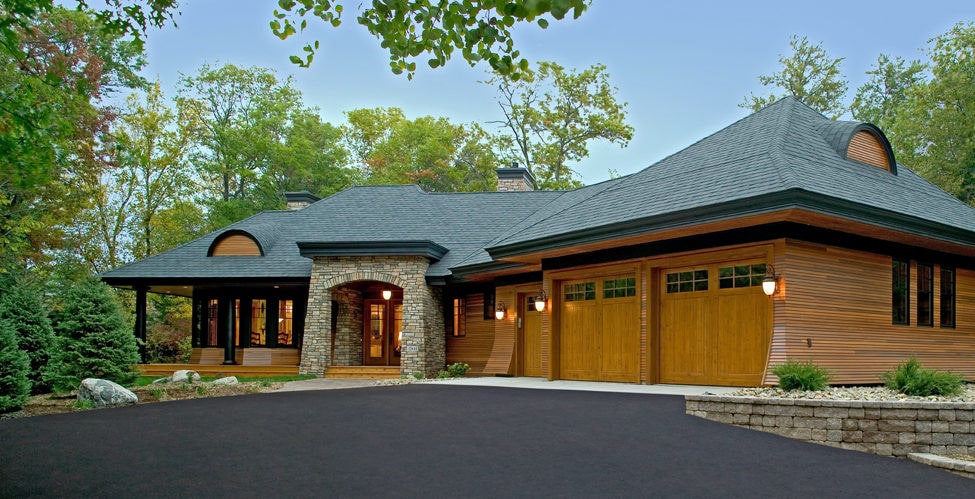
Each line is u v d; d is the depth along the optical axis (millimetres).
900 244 12070
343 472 5609
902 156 28484
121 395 11211
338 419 8391
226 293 21266
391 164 39000
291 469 5723
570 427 7535
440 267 18859
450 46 5129
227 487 5148
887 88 36344
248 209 34031
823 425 7156
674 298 12195
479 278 17812
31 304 13633
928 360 12297
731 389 10539
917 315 12266
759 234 10523
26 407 11219
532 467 5754
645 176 13875
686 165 13125
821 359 10367
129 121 29734
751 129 13242
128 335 13836
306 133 38469
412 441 6883
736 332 11070
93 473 5609
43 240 21906
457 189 38375
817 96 35312
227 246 20953
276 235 21594
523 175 23359
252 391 13445
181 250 21391
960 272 13484
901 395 8133
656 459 6035
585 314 14055
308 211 22812
